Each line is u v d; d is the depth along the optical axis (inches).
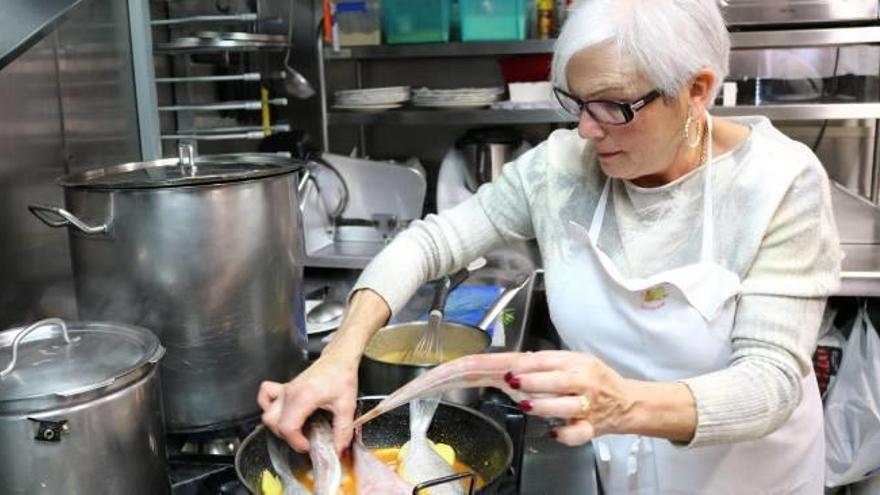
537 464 42.4
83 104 73.5
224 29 91.7
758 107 95.9
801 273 39.4
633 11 36.2
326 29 106.8
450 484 34.8
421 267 50.3
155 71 83.0
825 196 40.8
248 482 35.1
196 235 43.0
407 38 106.3
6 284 63.7
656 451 48.7
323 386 39.6
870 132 109.8
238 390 46.1
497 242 53.0
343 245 100.0
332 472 35.6
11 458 32.1
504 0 101.8
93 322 40.7
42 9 42.6
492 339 57.6
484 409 46.6
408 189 99.4
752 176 41.2
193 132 81.0
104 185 42.1
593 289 45.4
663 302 42.8
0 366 35.1
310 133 109.3
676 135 39.4
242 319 45.4
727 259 41.4
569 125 107.5
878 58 100.7
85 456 32.9
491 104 103.3
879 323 86.0
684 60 36.3
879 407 80.3
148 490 35.7
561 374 32.2
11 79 64.1
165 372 44.6
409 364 44.8
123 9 78.4
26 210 66.0
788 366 37.3
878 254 88.6
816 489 50.7
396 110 106.5
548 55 101.7
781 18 93.5
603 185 46.3
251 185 44.6
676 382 36.2
